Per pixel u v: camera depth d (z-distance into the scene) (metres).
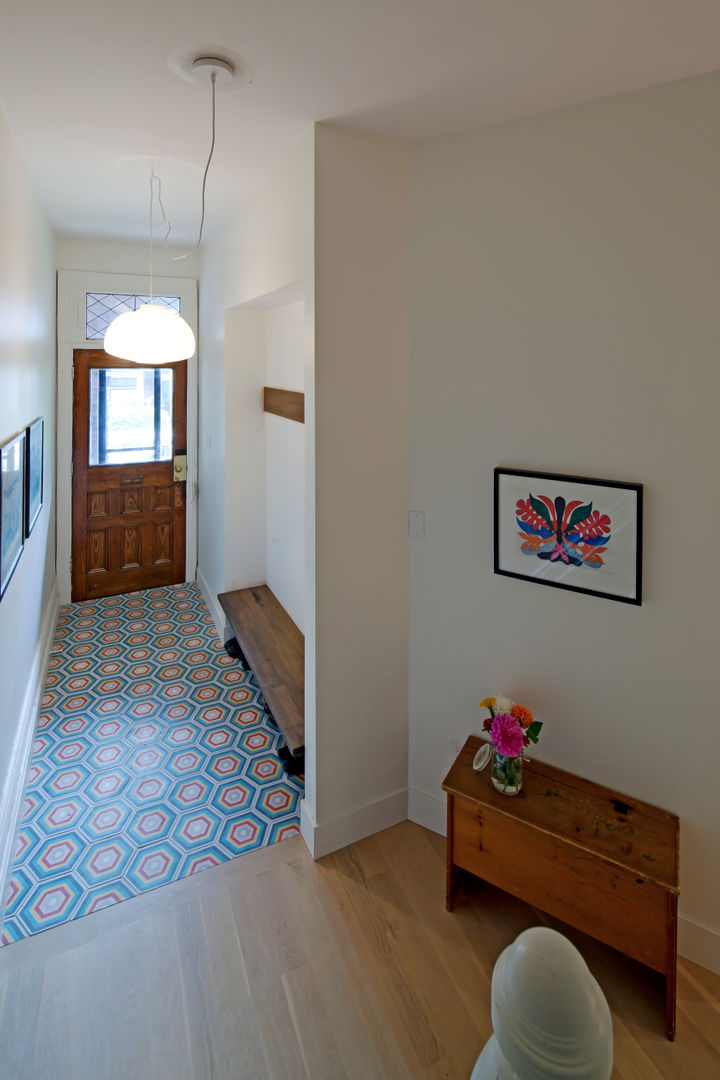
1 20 1.44
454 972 1.86
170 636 4.19
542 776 2.03
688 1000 1.76
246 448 4.03
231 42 1.51
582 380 1.85
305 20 1.40
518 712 1.95
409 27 1.41
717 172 1.56
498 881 1.95
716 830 1.78
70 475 4.52
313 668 2.21
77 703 3.36
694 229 1.61
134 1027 1.68
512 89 1.69
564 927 2.01
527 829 1.84
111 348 2.58
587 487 1.86
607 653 1.91
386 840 2.40
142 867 2.25
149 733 3.10
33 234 2.91
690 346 1.65
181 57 1.60
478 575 2.18
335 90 1.74
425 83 1.68
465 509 2.18
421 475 2.27
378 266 2.12
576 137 1.78
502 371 2.02
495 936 1.98
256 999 1.77
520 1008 0.58
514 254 1.94
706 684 1.74
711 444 1.65
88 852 2.32
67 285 4.20
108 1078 1.56
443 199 2.07
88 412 4.51
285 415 3.51
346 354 2.09
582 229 1.80
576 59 1.52
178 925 2.01
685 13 1.31
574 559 1.93
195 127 2.05
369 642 2.31
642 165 1.67
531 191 1.88
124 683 3.58
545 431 1.95
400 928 2.01
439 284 2.12
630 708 1.89
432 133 2.01
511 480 2.03
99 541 4.74
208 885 2.18
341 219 2.02
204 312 4.39
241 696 3.47
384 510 2.27
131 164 2.48
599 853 1.70
